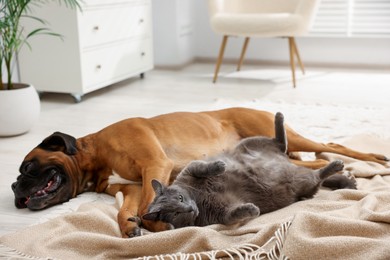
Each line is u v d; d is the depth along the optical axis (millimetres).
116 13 4492
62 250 1779
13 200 2350
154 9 5438
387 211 1794
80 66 4109
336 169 2070
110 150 2217
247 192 1973
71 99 4266
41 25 4148
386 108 3717
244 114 2510
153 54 5559
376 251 1598
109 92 4496
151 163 2109
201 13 5824
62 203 2250
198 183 1898
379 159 2518
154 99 4203
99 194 2320
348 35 5289
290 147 2469
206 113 2514
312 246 1622
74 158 2254
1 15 3934
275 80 4879
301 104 3893
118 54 4578
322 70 5336
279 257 1665
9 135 3312
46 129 3453
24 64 4293
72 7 3996
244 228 1830
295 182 2061
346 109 3709
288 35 4453
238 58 5797
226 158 2059
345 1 5242
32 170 2154
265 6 5102
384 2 5137
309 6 4422
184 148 2330
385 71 5199
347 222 1748
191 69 5531
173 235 1739
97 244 1778
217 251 1697
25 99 3297
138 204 2078
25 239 1856
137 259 1711
